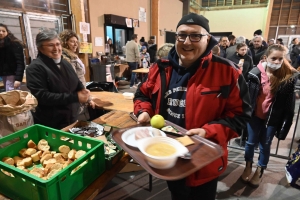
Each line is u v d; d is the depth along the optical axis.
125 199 1.85
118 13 6.49
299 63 5.55
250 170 2.03
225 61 0.95
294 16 11.00
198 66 0.93
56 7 4.11
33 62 1.49
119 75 6.30
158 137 0.82
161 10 9.38
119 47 7.00
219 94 0.92
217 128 0.89
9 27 3.42
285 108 1.67
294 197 1.84
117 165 1.04
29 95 1.38
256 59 3.87
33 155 1.01
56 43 1.50
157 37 8.88
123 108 1.93
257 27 12.12
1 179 0.84
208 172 0.96
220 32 13.12
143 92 1.20
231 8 12.48
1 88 3.23
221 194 1.88
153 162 0.71
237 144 2.80
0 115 1.22
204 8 13.14
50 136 1.12
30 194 0.76
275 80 1.62
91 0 5.29
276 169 2.23
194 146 0.85
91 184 0.91
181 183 1.03
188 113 0.95
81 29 4.30
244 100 0.96
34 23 3.79
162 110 1.06
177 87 0.99
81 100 1.54
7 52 2.72
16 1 3.46
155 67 1.10
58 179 0.74
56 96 1.47
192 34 0.86
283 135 1.77
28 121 1.33
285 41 11.46
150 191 1.93
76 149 1.05
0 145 0.97
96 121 1.48
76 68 2.25
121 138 0.90
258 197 1.85
